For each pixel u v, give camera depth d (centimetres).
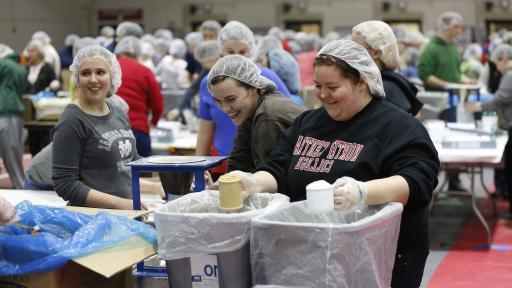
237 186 200
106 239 200
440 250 546
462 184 809
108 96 330
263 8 1792
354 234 177
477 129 581
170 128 607
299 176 230
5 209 196
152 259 241
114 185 301
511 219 646
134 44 577
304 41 1115
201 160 252
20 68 730
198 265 192
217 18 1820
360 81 224
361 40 329
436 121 643
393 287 237
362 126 225
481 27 1639
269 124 277
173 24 1850
